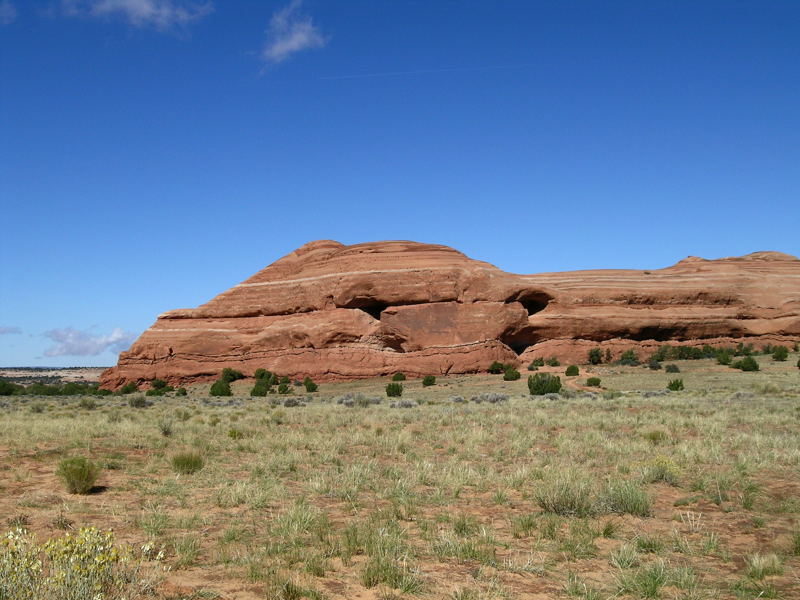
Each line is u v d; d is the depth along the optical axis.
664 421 23.78
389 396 54.72
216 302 99.38
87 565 5.34
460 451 17.61
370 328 85.62
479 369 78.75
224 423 26.77
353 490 12.03
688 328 86.44
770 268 99.19
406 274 86.50
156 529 8.84
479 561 7.79
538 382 47.94
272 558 7.58
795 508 10.57
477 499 11.71
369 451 18.28
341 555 7.84
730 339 87.56
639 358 83.06
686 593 6.76
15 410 37.25
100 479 13.26
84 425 23.30
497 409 31.86
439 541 8.45
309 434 22.14
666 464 13.78
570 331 83.50
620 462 15.23
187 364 93.44
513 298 83.50
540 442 19.67
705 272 96.06
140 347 96.94
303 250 103.25
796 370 60.06
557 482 11.43
